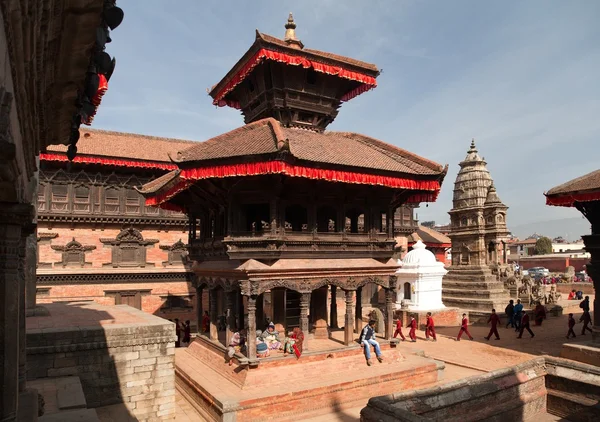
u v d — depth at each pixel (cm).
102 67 763
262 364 1595
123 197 3741
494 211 4316
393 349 1952
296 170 1578
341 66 2128
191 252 2266
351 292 1867
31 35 532
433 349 2594
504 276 4278
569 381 1465
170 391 1759
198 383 1622
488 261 4466
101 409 1627
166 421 1672
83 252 3575
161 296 3822
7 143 418
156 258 3859
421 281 3606
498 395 1360
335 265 1803
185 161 1644
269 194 1694
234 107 2577
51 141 1120
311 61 2036
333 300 2364
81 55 721
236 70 2152
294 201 1761
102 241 3650
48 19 572
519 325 3180
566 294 5928
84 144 3603
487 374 1398
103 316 2084
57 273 3400
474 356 2402
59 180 3503
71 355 1625
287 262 1694
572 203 2386
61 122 995
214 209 2000
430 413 1201
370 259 1953
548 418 1457
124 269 3659
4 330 698
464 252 4481
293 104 2089
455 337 3014
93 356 1659
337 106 2300
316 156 1677
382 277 1962
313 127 2200
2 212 689
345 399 1600
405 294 3747
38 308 2123
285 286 1681
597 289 2250
